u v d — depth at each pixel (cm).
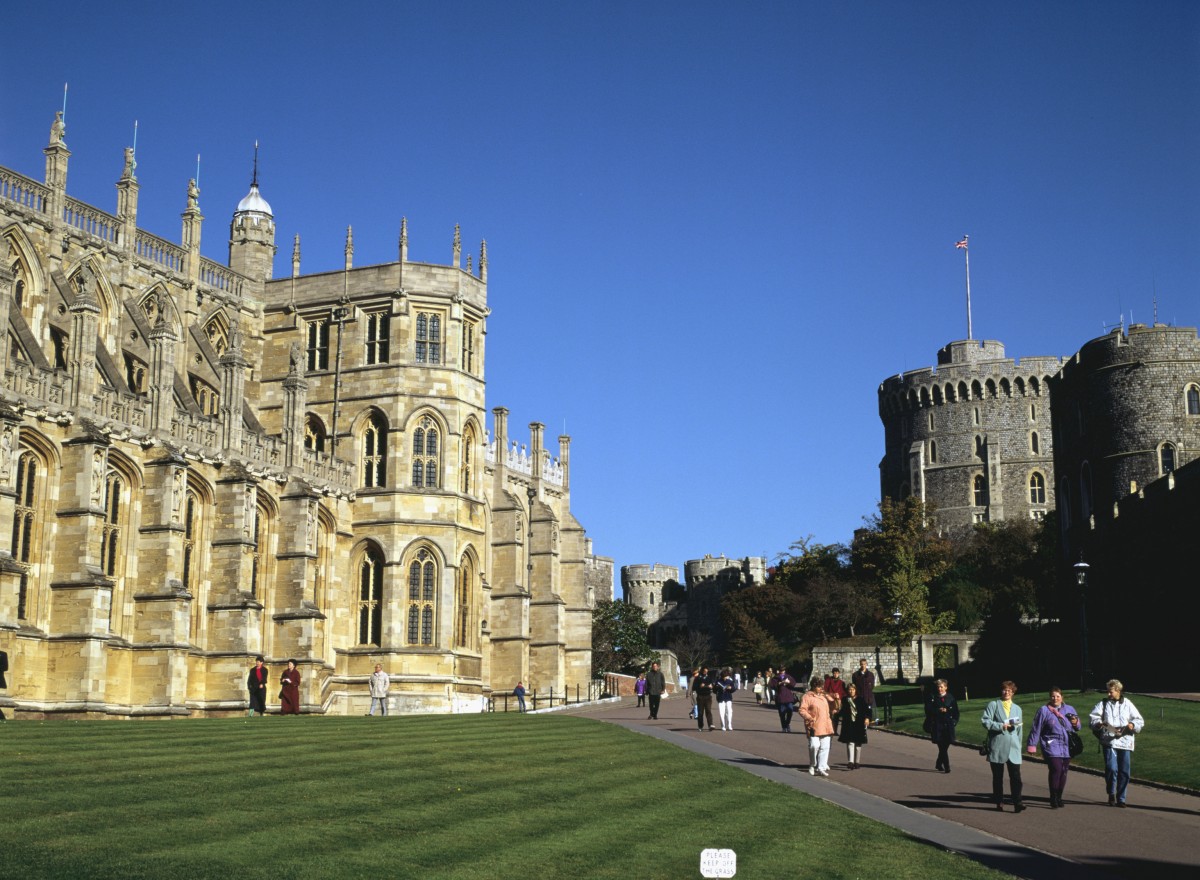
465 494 7138
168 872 1695
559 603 9200
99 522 5147
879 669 10744
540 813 2336
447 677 6781
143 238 6588
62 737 3161
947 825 2491
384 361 7088
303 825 2067
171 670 5381
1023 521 13675
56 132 6003
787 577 15088
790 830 2314
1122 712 2788
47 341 5825
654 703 5453
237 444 6078
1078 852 2227
